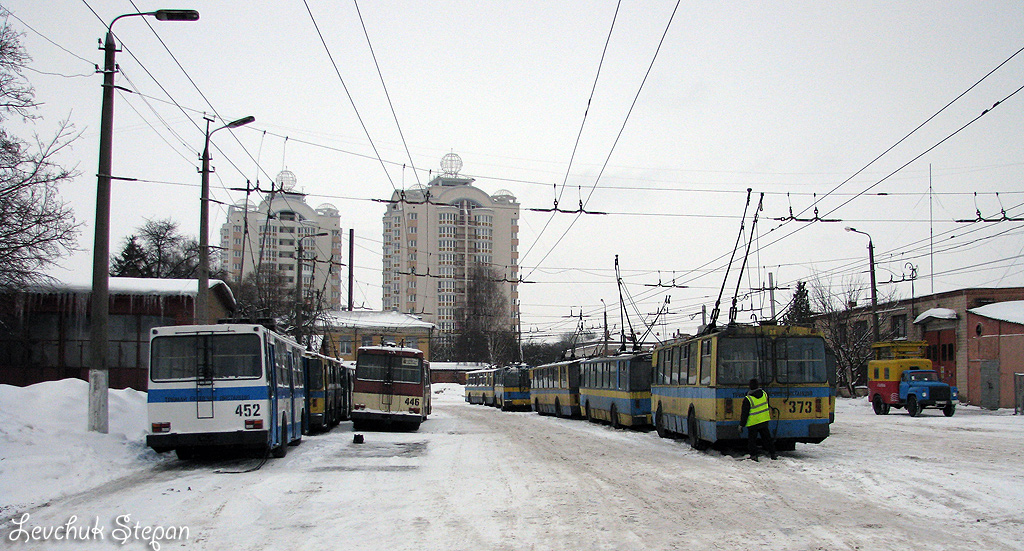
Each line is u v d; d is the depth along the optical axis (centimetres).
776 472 1402
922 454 1705
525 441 2256
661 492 1160
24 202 1866
